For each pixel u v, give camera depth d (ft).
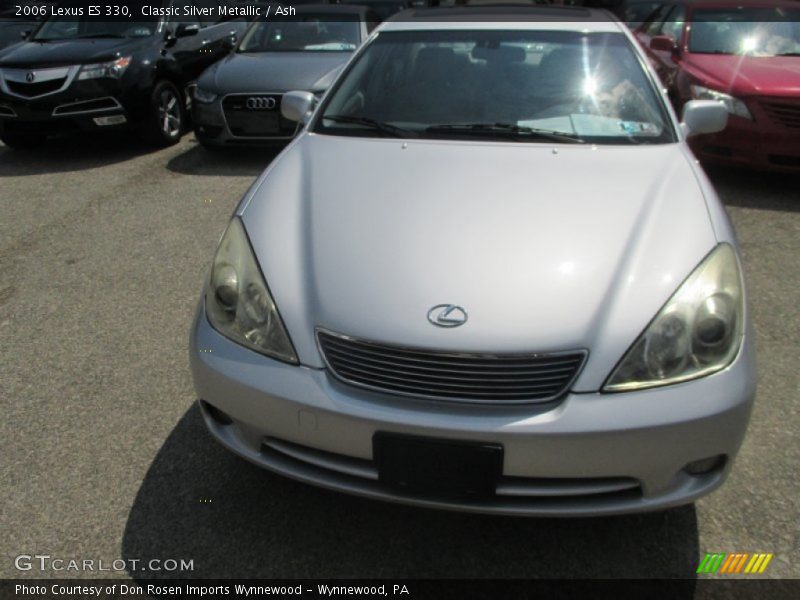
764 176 17.61
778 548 6.63
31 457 7.89
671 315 5.87
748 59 17.54
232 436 6.65
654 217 6.88
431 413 5.67
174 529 6.92
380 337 5.87
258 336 6.24
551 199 7.23
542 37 10.12
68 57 19.85
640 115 8.92
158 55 21.15
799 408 8.54
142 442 8.14
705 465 6.04
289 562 6.57
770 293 11.54
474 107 9.17
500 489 5.84
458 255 6.45
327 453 6.14
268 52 21.16
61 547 6.72
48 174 19.06
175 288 12.02
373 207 7.23
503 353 5.69
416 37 10.42
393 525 6.95
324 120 9.48
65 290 12.03
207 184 17.76
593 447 5.57
